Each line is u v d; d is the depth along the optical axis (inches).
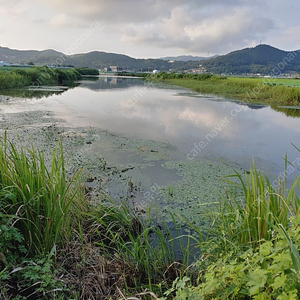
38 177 83.6
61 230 88.8
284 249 52.7
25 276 67.2
